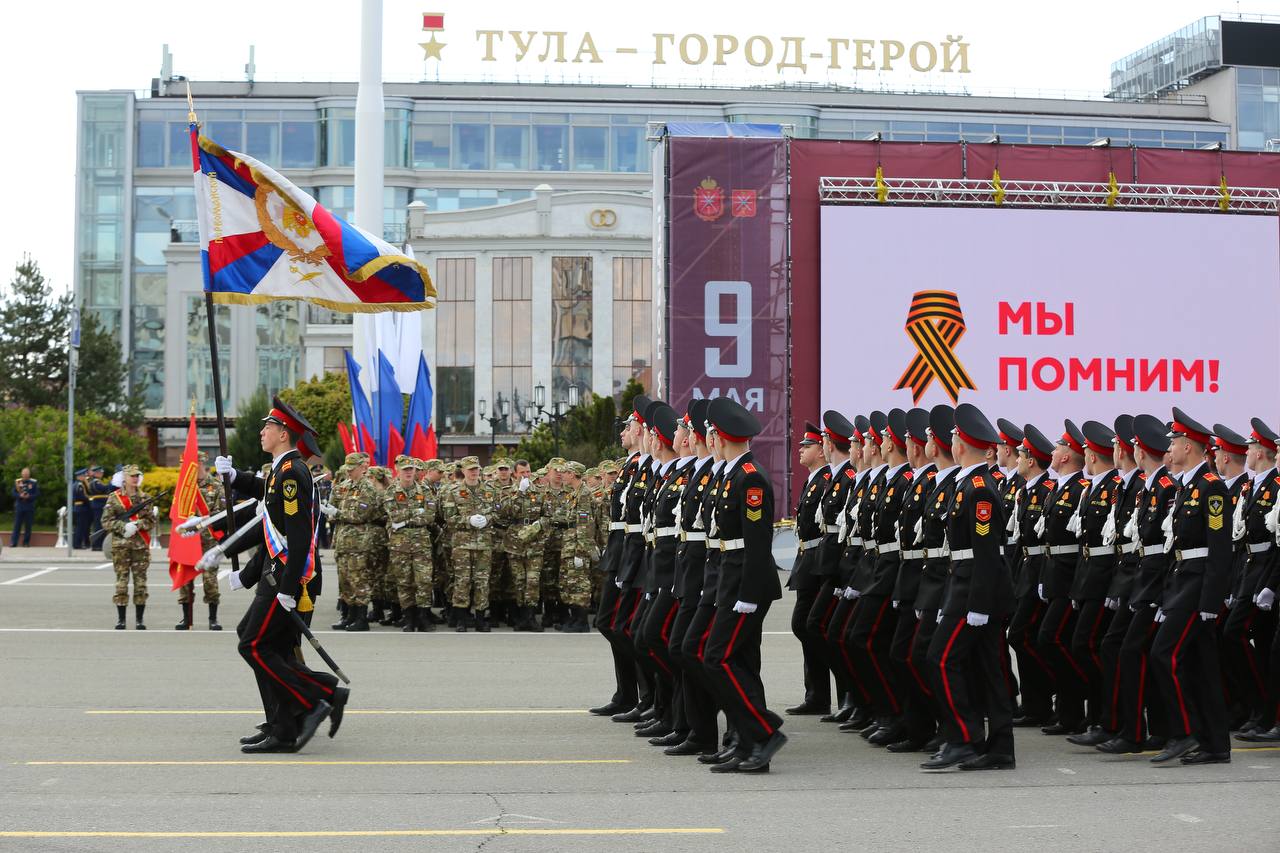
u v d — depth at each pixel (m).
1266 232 45.81
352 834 12.35
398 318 42.22
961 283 44.59
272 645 16.34
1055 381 44.72
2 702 19.86
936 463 16.64
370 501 29.98
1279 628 17.66
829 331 44.38
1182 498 16.34
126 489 29.80
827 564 19.27
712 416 15.88
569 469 29.84
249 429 88.75
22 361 105.25
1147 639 16.78
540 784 14.72
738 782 14.96
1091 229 45.00
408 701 20.39
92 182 117.06
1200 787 14.84
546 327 104.75
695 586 16.36
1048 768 16.00
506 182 116.06
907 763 16.28
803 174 45.44
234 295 18.31
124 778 14.78
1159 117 115.44
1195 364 45.31
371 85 45.81
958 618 15.78
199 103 116.75
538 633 29.69
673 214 45.16
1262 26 116.06
